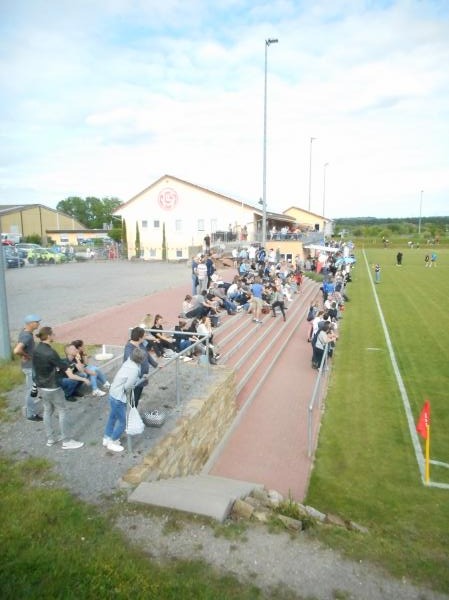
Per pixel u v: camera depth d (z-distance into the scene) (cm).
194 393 990
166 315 1755
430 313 2633
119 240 6725
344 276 3672
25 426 820
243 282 2327
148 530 559
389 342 1994
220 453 1023
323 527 611
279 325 2147
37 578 467
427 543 697
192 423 867
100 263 4219
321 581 502
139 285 2541
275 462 989
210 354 1345
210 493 656
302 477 931
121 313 1781
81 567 486
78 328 1538
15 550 505
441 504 836
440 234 12000
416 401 1333
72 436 784
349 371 1605
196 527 570
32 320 856
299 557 537
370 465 978
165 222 4778
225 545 545
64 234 6975
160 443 757
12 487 631
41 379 720
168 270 3425
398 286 3784
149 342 1252
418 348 1898
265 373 1535
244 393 1351
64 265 3962
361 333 2159
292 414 1242
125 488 637
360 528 680
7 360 1130
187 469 846
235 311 2031
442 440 1099
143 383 816
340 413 1248
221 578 494
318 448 1052
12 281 2711
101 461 704
